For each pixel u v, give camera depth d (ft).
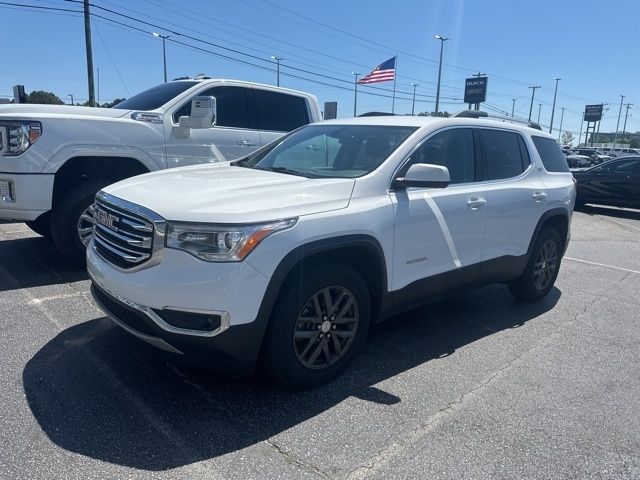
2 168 16.70
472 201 14.19
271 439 9.51
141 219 10.11
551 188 17.58
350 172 12.59
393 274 12.28
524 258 16.78
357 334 11.96
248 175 12.57
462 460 9.19
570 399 11.52
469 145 14.94
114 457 8.76
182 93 20.62
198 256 9.52
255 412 10.37
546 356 13.84
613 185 47.60
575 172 51.13
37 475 8.23
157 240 9.77
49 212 18.12
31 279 17.62
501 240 15.51
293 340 10.65
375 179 12.09
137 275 10.02
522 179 16.65
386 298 12.34
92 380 11.19
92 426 9.58
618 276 23.44
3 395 10.44
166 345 9.87
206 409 10.37
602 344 14.87
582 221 42.65
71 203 17.66
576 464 9.24
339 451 9.28
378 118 15.12
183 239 9.59
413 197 12.64
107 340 13.14
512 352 14.01
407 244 12.44
